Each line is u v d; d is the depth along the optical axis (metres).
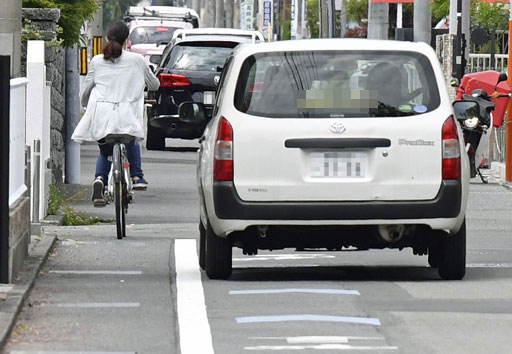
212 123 29.59
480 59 88.31
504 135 67.19
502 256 33.94
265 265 32.56
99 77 37.75
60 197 45.38
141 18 134.62
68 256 32.81
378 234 28.14
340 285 27.83
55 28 49.22
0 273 26.20
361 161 27.83
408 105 28.12
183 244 35.97
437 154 27.97
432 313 24.06
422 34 103.00
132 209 47.22
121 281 28.47
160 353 20.70
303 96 28.06
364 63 28.39
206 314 24.03
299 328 22.59
